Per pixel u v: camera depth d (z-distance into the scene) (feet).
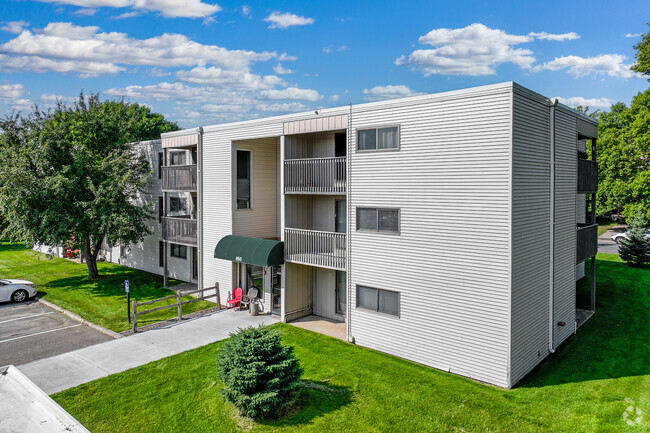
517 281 38.58
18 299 65.92
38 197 65.21
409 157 43.21
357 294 48.19
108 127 77.46
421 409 34.45
